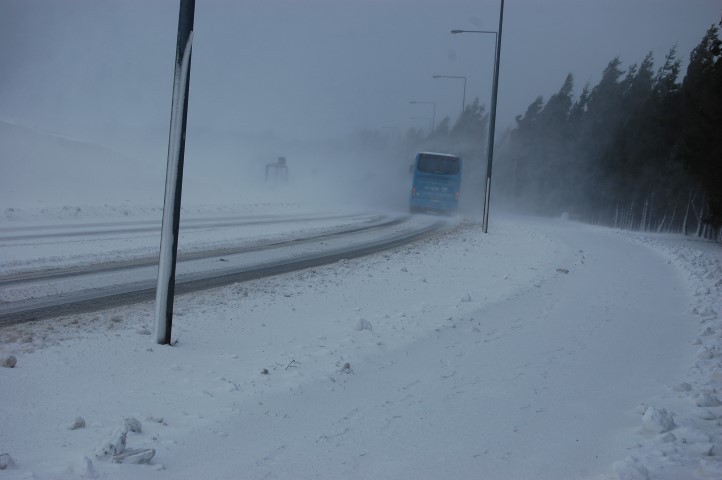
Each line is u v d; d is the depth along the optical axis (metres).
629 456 5.00
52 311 9.38
